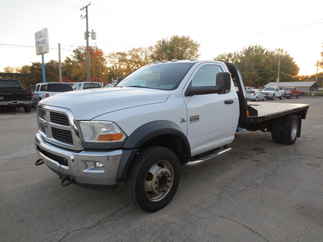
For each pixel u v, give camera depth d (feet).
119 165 7.89
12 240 7.65
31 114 43.39
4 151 17.95
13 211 9.43
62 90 52.85
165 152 9.21
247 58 200.64
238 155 17.13
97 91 9.85
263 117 15.75
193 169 14.24
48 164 9.11
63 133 8.47
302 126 29.78
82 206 9.82
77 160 7.80
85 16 89.20
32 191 11.18
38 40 82.38
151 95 9.46
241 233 8.00
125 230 8.18
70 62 170.50
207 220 8.78
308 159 16.15
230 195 10.80
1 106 44.57
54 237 7.82
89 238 7.77
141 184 8.63
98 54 157.89
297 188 11.58
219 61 13.17
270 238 7.75
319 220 8.78
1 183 12.06
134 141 8.06
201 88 10.37
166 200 9.64
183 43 180.14
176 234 7.95
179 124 9.95
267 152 17.87
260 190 11.34
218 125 12.32
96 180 7.89
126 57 178.60
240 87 14.43
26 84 158.40
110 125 7.78
